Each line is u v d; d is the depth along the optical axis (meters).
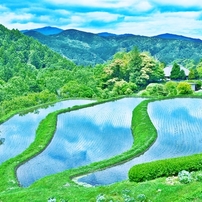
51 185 27.86
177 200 18.55
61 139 44.69
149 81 119.94
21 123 56.59
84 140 44.06
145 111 56.22
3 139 46.78
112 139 44.41
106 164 32.88
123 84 99.69
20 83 98.69
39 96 81.19
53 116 56.53
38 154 38.94
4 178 31.28
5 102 73.56
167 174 23.92
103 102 71.75
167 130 45.84
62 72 120.94
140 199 20.14
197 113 57.16
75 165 35.28
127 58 123.94
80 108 65.19
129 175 24.17
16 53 179.12
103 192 22.36
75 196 22.36
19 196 23.78
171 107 62.97
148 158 34.94
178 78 128.75
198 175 22.14
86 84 102.69
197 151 36.72
